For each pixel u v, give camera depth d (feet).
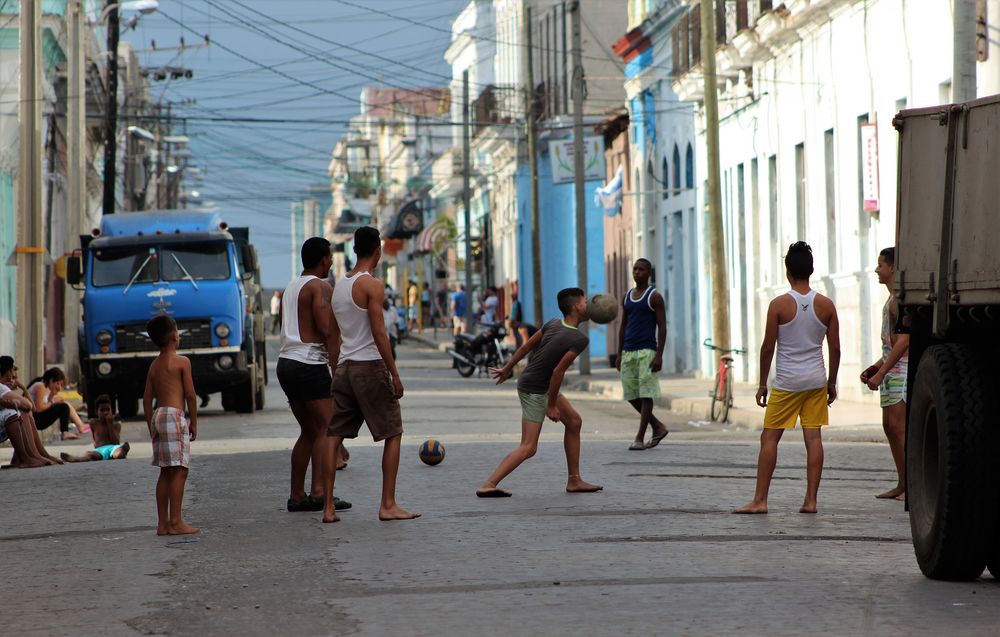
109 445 100.63
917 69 126.00
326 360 65.57
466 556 52.60
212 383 139.13
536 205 237.45
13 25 223.92
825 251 150.20
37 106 127.85
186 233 140.26
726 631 39.29
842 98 143.74
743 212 182.70
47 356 252.83
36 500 75.00
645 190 231.09
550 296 309.83
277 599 45.42
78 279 139.85
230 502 70.49
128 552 56.29
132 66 396.98
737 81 181.27
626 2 289.94
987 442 45.32
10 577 51.44
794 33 156.25
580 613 42.06
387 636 39.65
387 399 62.03
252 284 152.15
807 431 63.52
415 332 433.48
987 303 43.80
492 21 399.85
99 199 360.89
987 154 44.01
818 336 63.31
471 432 115.96
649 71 227.61
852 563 50.39
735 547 53.98
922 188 49.21
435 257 435.53
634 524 60.08
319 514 65.36
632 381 93.56
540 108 301.84
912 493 48.93
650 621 40.75
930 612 41.57
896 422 68.03
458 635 39.50
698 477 77.71
